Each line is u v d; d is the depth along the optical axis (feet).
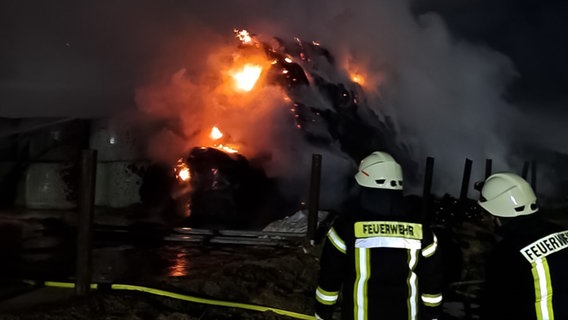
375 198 10.69
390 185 10.73
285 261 23.62
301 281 22.70
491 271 10.01
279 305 19.43
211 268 22.66
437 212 36.14
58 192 34.45
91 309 16.48
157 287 19.01
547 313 9.38
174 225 32.96
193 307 17.98
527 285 9.53
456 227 32.78
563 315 9.33
